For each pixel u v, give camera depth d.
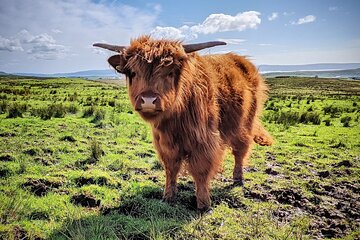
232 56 7.07
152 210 4.96
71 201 5.21
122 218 4.60
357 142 11.88
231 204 5.60
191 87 4.82
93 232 4.09
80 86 67.56
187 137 4.95
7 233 3.89
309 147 11.00
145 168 7.39
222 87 5.70
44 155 8.03
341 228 4.89
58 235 4.09
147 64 4.25
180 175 7.00
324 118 18.77
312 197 6.07
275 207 5.56
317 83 117.44
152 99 4.11
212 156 5.15
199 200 5.24
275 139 12.21
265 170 7.83
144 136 11.05
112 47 4.93
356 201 6.03
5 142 9.20
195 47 4.72
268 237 4.34
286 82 124.50
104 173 6.51
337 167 8.46
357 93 60.38
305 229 4.72
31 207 4.76
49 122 13.27
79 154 8.27
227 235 4.36
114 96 33.81
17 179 6.01
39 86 58.88
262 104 7.60
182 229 4.41
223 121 5.80
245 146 6.67
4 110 15.66
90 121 14.01
